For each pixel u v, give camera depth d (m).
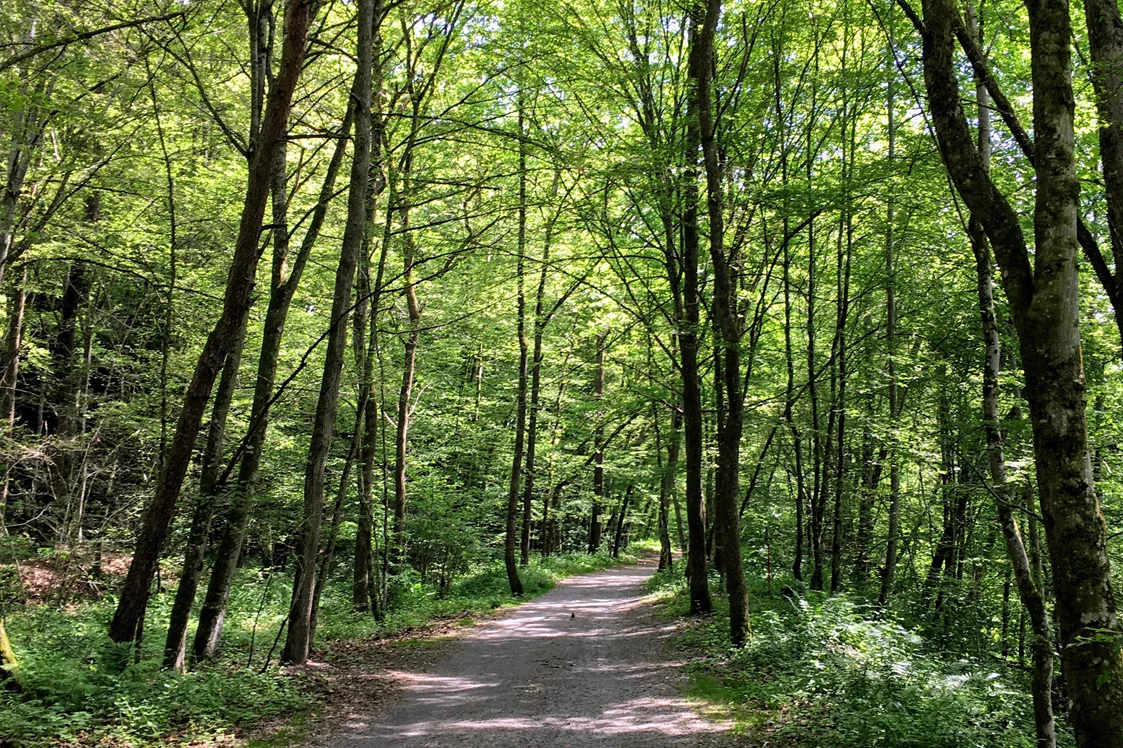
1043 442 4.45
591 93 14.03
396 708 8.20
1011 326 11.05
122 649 8.03
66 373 16.83
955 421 9.98
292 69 8.57
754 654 9.65
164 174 12.59
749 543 17.41
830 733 6.45
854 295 14.84
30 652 7.80
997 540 13.21
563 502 31.47
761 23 12.07
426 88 12.66
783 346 17.53
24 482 16.34
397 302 15.84
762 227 13.22
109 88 10.68
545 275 17.95
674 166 10.62
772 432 15.08
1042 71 4.68
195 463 14.62
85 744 6.12
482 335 20.38
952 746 6.00
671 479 20.12
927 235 12.13
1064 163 4.55
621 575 26.94
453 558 19.38
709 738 6.80
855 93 12.25
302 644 9.89
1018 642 14.18
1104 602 4.21
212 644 9.50
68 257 12.96
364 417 15.50
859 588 15.49
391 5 10.56
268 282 15.55
